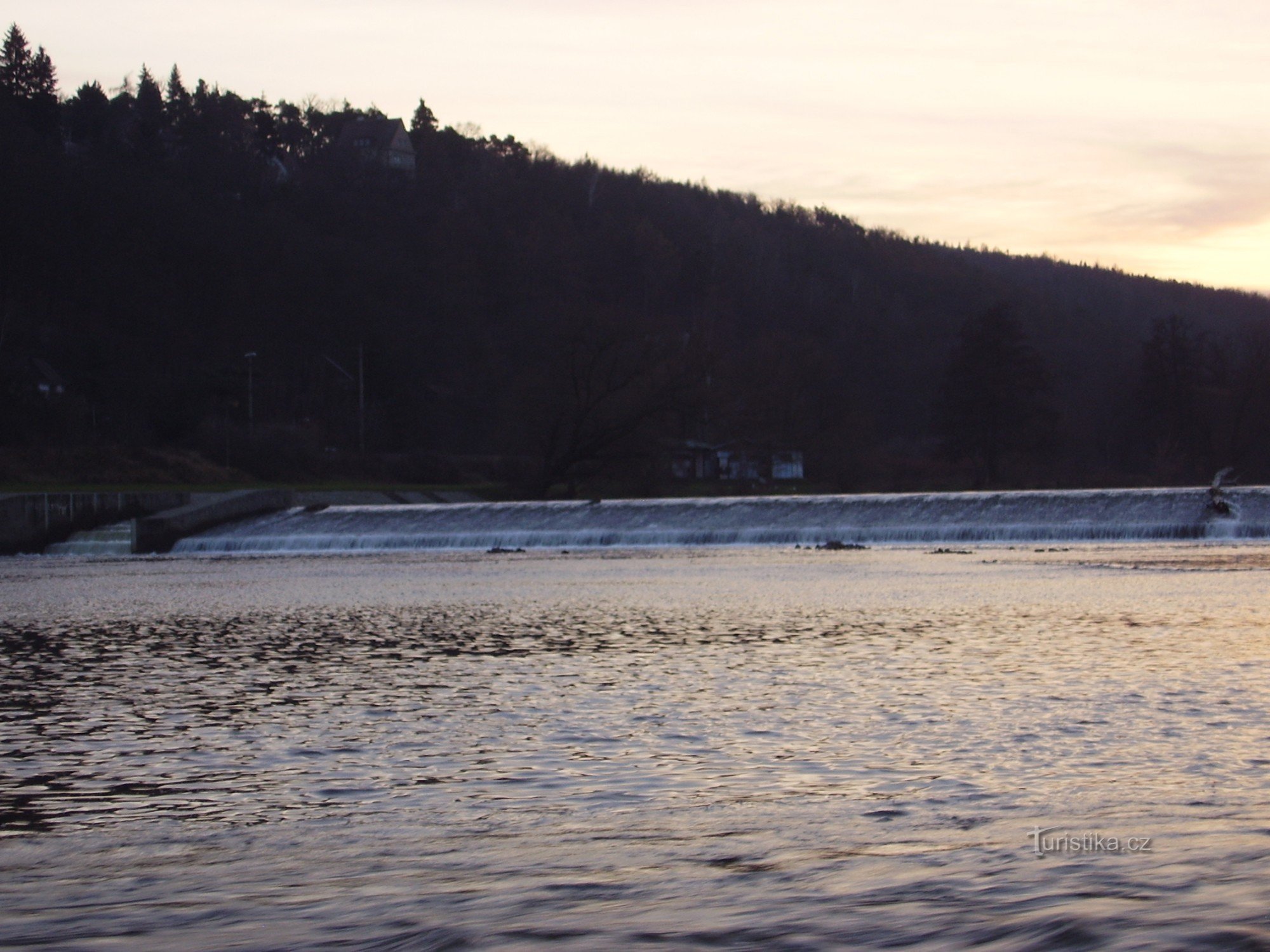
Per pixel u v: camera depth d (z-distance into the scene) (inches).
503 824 463.8
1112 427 6008.9
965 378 4810.5
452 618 1259.8
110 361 5285.4
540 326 6461.6
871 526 2507.4
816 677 822.5
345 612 1343.5
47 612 1414.9
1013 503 2484.0
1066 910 313.7
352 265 6860.2
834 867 378.9
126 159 7071.9
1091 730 614.2
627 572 1854.1
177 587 1755.7
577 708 721.6
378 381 5772.6
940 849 400.2
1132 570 1670.8
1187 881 342.0
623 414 3624.5
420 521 2844.5
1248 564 1736.0
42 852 439.5
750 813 469.7
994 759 555.2
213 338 6013.8
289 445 4434.1
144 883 392.5
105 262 5969.5
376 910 344.8
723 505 2709.2
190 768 580.7
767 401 4456.2
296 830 466.3
